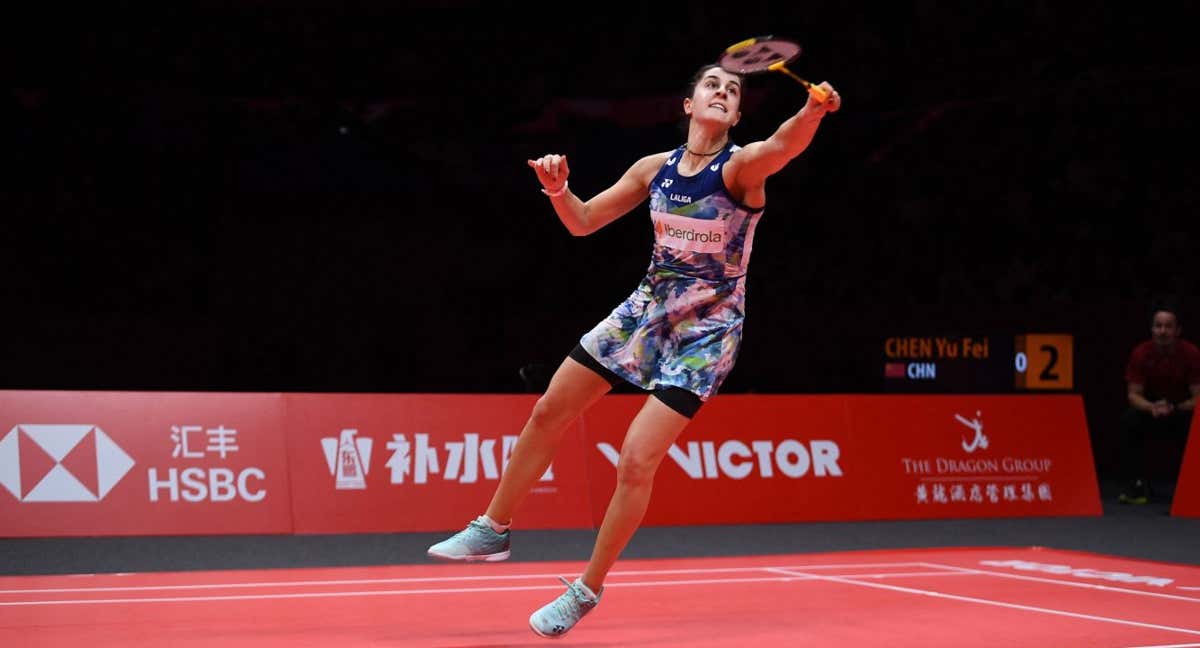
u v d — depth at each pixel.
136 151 19.44
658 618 6.03
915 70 19.45
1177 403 12.62
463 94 20.55
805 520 10.81
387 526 9.61
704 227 5.09
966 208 19.53
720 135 5.20
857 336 18.34
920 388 17.97
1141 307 16.45
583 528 10.08
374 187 20.58
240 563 7.93
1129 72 18.45
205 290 19.53
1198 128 18.09
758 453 10.84
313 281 20.03
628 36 20.25
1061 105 18.95
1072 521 11.23
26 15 18.48
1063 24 18.59
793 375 18.61
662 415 5.11
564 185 5.33
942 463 11.39
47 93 18.84
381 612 6.08
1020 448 11.72
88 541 8.71
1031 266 18.75
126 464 9.11
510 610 6.19
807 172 20.22
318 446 9.61
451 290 20.47
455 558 5.41
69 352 17.98
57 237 18.86
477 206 20.84
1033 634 5.62
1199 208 17.91
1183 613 6.28
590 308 20.62
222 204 19.83
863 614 6.19
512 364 19.86
